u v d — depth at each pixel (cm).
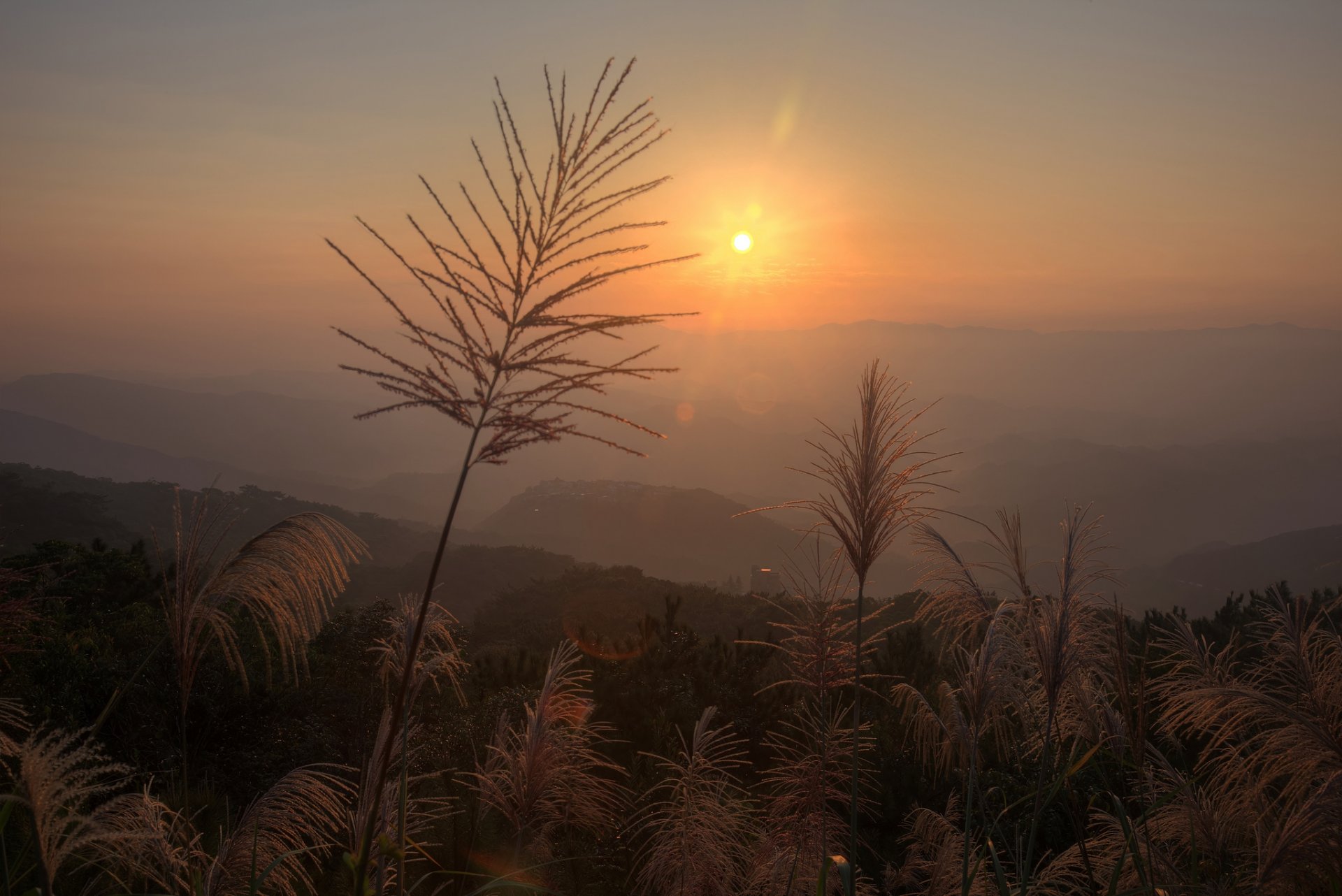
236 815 430
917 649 664
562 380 156
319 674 906
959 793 483
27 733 277
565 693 354
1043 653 298
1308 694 300
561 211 166
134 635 996
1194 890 298
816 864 335
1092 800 379
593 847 438
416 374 159
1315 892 268
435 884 371
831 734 356
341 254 161
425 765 531
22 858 240
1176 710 334
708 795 390
